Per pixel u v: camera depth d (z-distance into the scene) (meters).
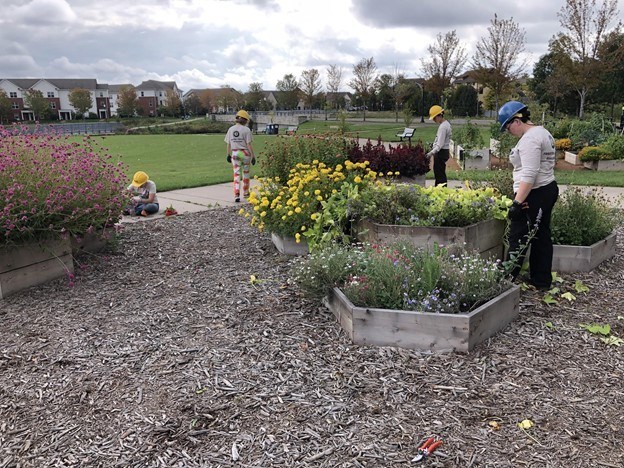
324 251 4.57
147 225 7.58
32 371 3.50
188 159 21.08
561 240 5.40
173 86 122.00
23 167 5.26
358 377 3.33
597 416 2.93
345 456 2.64
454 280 3.91
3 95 78.88
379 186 5.95
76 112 91.50
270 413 2.99
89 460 2.65
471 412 2.97
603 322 4.11
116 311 4.44
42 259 5.07
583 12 27.84
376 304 3.80
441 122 9.94
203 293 4.79
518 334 3.89
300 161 9.32
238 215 8.31
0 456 2.70
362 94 59.53
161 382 3.32
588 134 17.64
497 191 6.00
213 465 2.59
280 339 3.84
